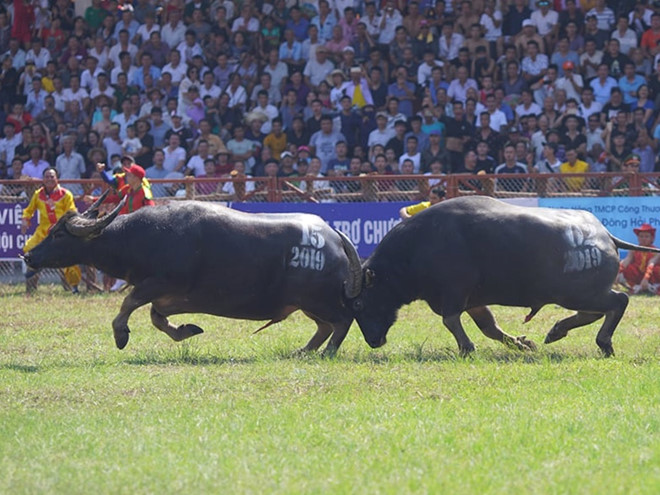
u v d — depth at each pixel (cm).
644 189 2405
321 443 990
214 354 1537
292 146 2822
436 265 1520
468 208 1533
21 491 862
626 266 2359
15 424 1073
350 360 1473
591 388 1238
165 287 1492
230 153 2817
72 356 1542
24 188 2538
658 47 2880
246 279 1509
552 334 1609
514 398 1184
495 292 1527
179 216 1505
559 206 2377
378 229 2419
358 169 2680
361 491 844
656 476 880
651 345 1625
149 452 966
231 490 853
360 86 2911
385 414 1100
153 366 1423
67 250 1509
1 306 2189
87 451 973
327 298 1545
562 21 2967
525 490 845
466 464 918
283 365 1414
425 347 1617
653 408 1127
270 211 2414
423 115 2800
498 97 2802
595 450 959
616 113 2802
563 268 1511
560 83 2834
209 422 1071
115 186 2305
